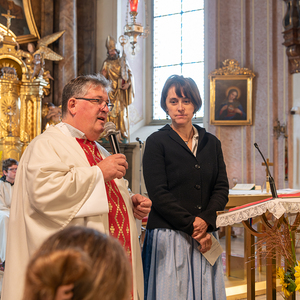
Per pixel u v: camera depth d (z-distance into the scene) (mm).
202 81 10484
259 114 8977
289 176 8391
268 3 8914
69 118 2160
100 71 9180
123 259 680
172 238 2283
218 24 9414
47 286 614
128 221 2121
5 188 5633
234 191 4934
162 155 2439
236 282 4367
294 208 2139
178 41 10914
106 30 10195
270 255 2391
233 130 9227
